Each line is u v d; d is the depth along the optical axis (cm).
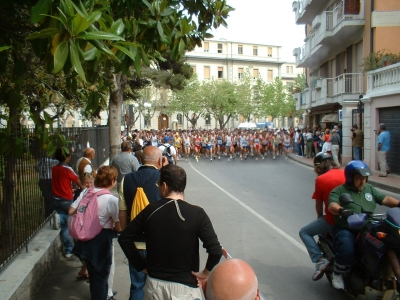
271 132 2720
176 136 2850
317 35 2483
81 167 670
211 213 947
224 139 2738
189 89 5878
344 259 420
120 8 468
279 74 8038
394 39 1944
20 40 493
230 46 7588
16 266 476
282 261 607
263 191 1262
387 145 1438
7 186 502
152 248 288
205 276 288
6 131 434
